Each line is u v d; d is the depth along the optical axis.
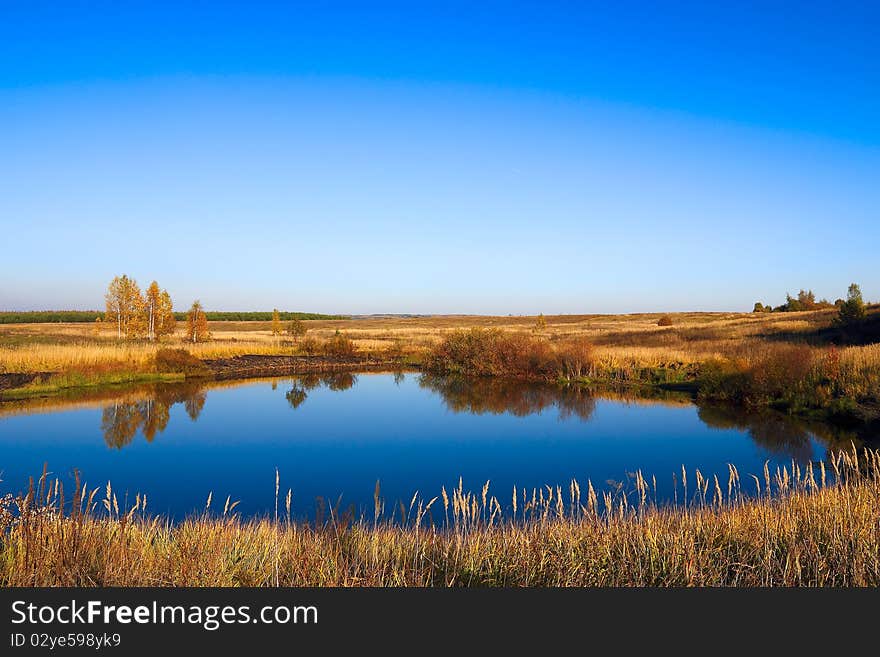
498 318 159.00
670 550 7.11
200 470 15.14
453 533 8.05
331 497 12.87
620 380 33.94
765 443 17.92
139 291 60.16
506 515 10.73
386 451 17.42
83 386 31.06
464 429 20.83
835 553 6.91
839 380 23.36
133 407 24.97
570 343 40.59
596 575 6.71
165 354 37.00
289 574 6.43
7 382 29.52
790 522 7.81
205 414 23.72
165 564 6.20
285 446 18.05
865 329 44.66
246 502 12.40
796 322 59.34
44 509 6.48
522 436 19.58
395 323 146.25
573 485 8.25
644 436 19.39
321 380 36.97
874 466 9.11
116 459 16.19
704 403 26.41
